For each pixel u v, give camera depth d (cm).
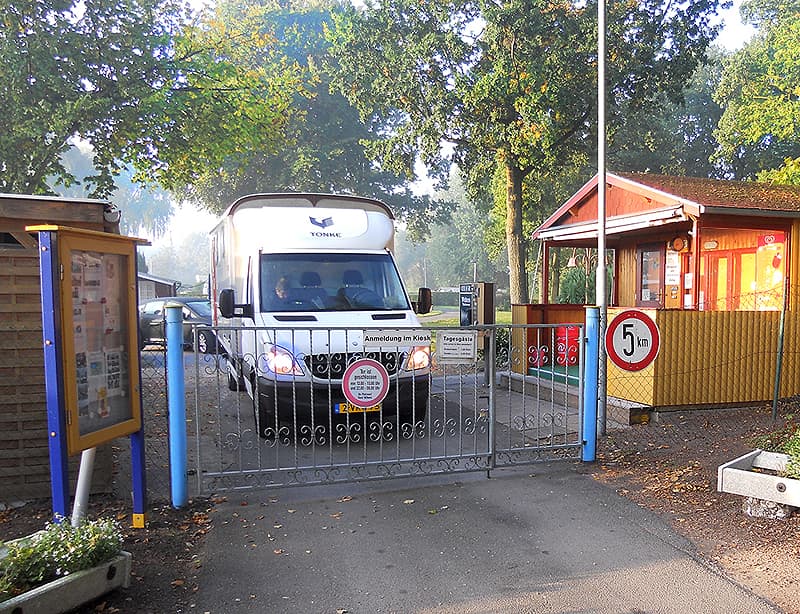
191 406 976
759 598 365
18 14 1284
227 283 1026
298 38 3894
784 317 877
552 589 381
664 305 1398
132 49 1430
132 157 1573
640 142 3241
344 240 871
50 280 365
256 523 493
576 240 1469
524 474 613
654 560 418
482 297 1259
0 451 520
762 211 998
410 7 2152
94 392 404
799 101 2661
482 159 2320
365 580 397
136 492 473
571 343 875
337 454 689
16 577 330
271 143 1825
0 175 1377
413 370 737
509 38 2000
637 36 2058
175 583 392
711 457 655
